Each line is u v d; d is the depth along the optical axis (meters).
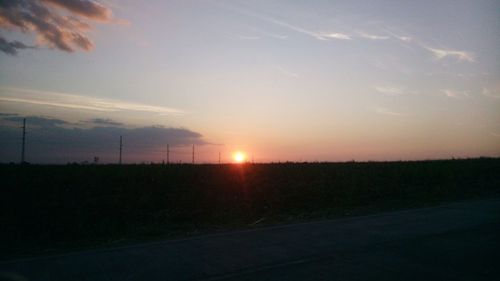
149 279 6.87
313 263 7.73
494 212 14.09
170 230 12.82
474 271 7.23
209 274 7.11
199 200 17.80
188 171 26.25
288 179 25.25
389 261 7.86
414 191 22.39
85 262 8.09
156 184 21.55
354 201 18.59
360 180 24.70
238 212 15.91
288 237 10.32
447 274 7.05
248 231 11.48
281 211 16.67
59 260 8.32
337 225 12.11
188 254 8.59
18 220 13.39
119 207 15.93
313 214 15.52
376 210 16.06
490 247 8.97
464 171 31.67
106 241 11.37
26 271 7.50
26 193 17.34
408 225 11.82
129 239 11.44
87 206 15.58
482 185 25.17
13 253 9.88
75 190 18.67
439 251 8.62
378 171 30.28
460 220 12.49
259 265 7.62
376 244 9.31
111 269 7.52
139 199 17.33
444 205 16.50
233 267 7.52
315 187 21.80
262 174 26.64
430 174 28.75
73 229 12.48
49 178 20.77
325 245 9.27
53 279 6.95
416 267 7.45
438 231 10.80
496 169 34.28
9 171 22.80
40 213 14.17
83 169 25.58
